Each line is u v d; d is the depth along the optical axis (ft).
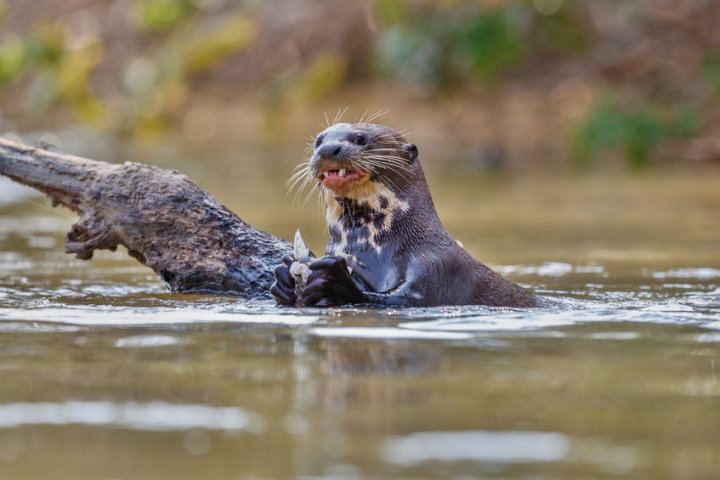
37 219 88.58
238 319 41.16
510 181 114.21
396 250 48.52
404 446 23.50
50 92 165.99
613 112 137.69
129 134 163.94
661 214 88.58
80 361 32.65
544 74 161.68
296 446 23.48
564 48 164.55
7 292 51.47
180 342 36.01
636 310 44.50
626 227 81.15
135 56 180.65
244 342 35.99
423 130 150.71
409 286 46.68
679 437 24.26
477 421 25.54
